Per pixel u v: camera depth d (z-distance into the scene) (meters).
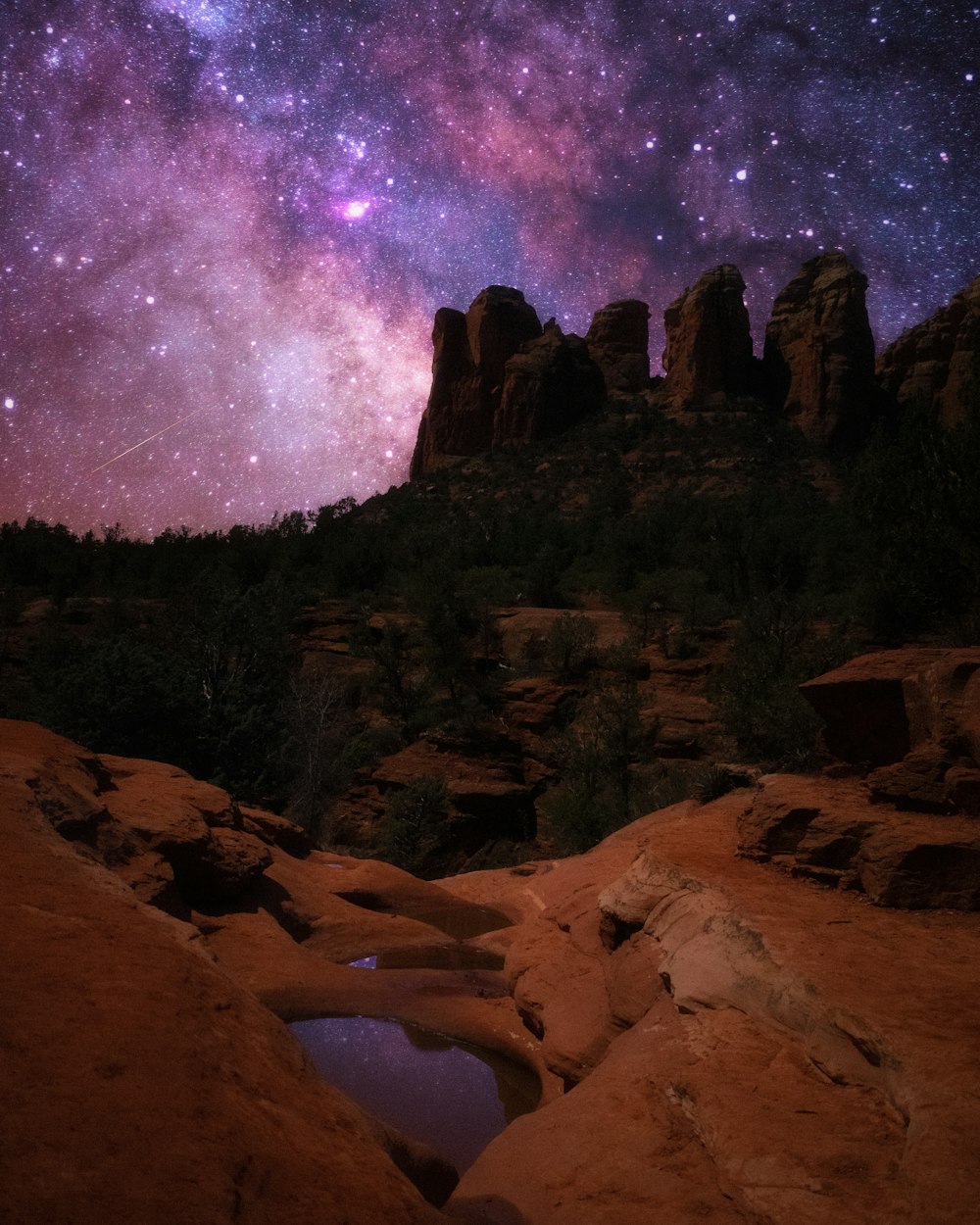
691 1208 3.56
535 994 7.51
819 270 122.50
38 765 7.93
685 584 44.97
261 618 28.44
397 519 100.62
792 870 7.12
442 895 13.11
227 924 9.22
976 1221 2.83
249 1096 2.99
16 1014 2.99
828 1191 3.32
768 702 18.41
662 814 14.23
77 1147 2.34
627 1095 4.59
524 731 35.19
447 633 42.28
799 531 55.28
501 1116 5.86
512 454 122.69
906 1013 4.30
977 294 111.75
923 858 6.33
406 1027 7.46
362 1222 2.54
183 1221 2.17
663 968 6.09
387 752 37.34
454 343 140.38
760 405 114.75
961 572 21.95
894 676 8.17
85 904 4.36
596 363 135.62
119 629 44.38
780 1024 4.87
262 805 22.67
